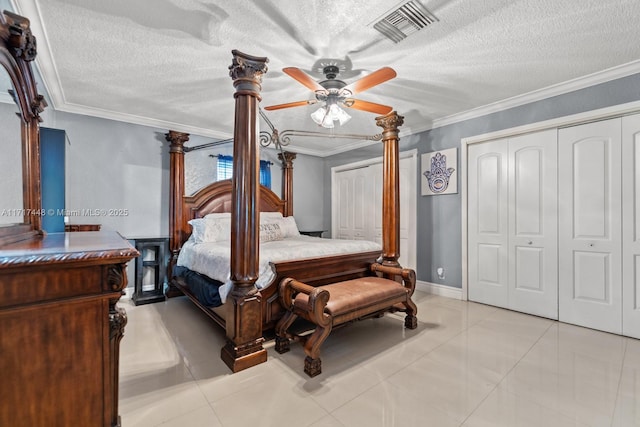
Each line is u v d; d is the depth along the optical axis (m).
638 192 2.44
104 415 1.00
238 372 1.93
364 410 1.56
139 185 3.72
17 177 1.37
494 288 3.33
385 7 1.69
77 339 0.95
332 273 2.74
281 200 4.94
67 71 2.44
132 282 3.73
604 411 1.54
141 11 1.72
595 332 2.60
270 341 2.45
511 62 2.33
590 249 2.69
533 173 3.04
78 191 3.33
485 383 1.81
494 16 1.77
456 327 2.73
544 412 1.54
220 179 4.38
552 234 2.91
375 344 2.38
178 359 2.11
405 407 1.58
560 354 2.19
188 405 1.59
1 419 0.84
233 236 2.07
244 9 1.70
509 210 3.21
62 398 0.93
